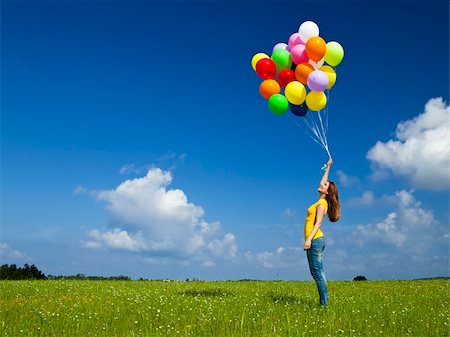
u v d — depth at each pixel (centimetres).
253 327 793
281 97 1073
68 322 823
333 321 833
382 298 1217
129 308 979
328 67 1080
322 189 1009
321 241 984
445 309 1012
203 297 1198
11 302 1071
